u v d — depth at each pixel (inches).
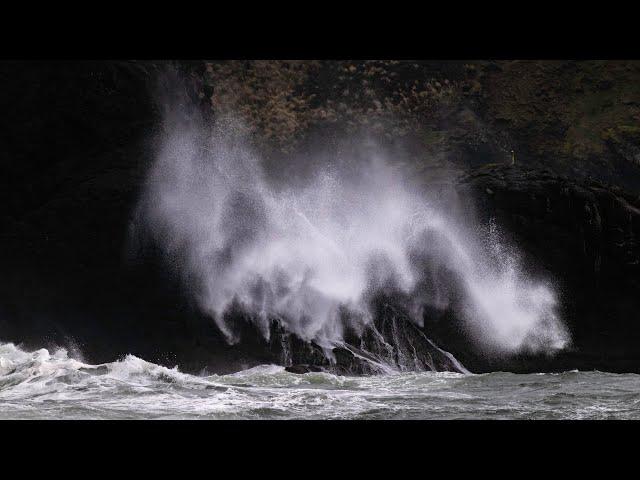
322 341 813.2
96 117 861.2
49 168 852.6
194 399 541.6
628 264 842.8
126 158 861.8
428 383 658.8
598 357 833.5
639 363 831.7
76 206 826.8
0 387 576.7
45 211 830.5
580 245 843.4
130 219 826.2
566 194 845.2
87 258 822.5
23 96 848.9
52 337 815.7
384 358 807.7
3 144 843.4
